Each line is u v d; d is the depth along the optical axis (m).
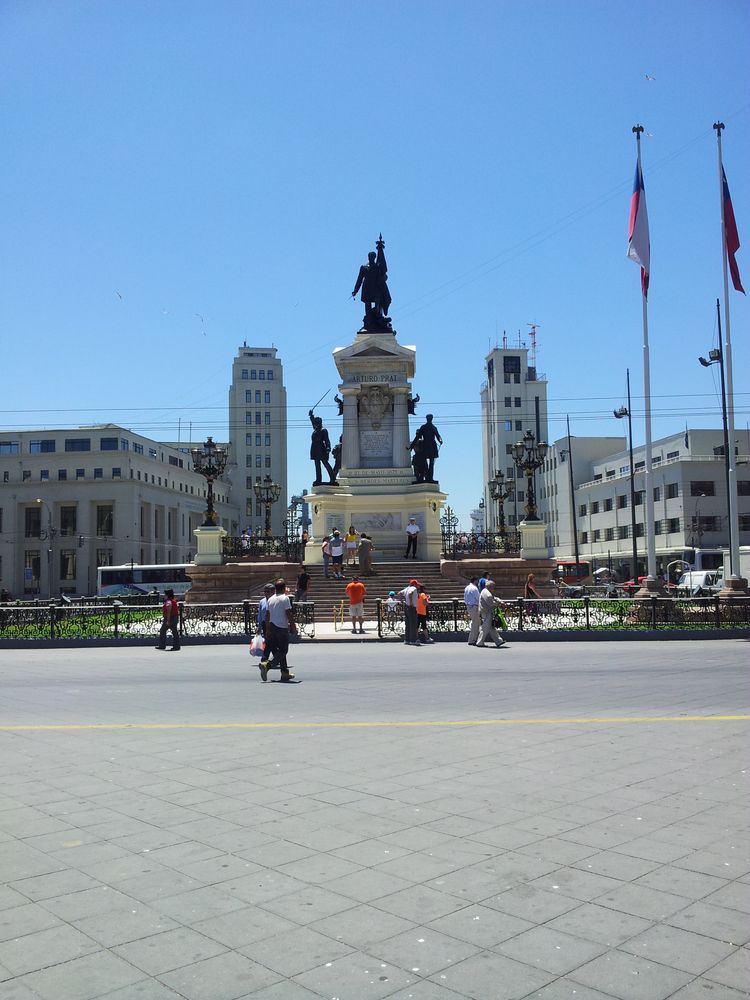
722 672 17.97
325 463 43.34
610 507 94.94
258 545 43.78
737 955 4.80
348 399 45.53
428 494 42.78
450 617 29.48
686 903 5.49
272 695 15.35
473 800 7.89
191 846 6.71
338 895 5.70
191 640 27.98
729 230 31.61
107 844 6.79
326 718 12.62
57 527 99.94
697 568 67.25
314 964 4.77
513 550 42.06
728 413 33.31
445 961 4.78
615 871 6.05
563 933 5.09
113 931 5.20
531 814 7.43
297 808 7.72
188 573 39.28
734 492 31.69
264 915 5.40
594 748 10.12
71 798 8.19
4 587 98.62
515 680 16.98
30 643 27.92
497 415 121.25
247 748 10.42
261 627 22.61
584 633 27.00
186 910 5.50
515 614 29.69
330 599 35.62
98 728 11.99
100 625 30.75
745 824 7.11
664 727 11.44
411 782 8.60
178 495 113.75
